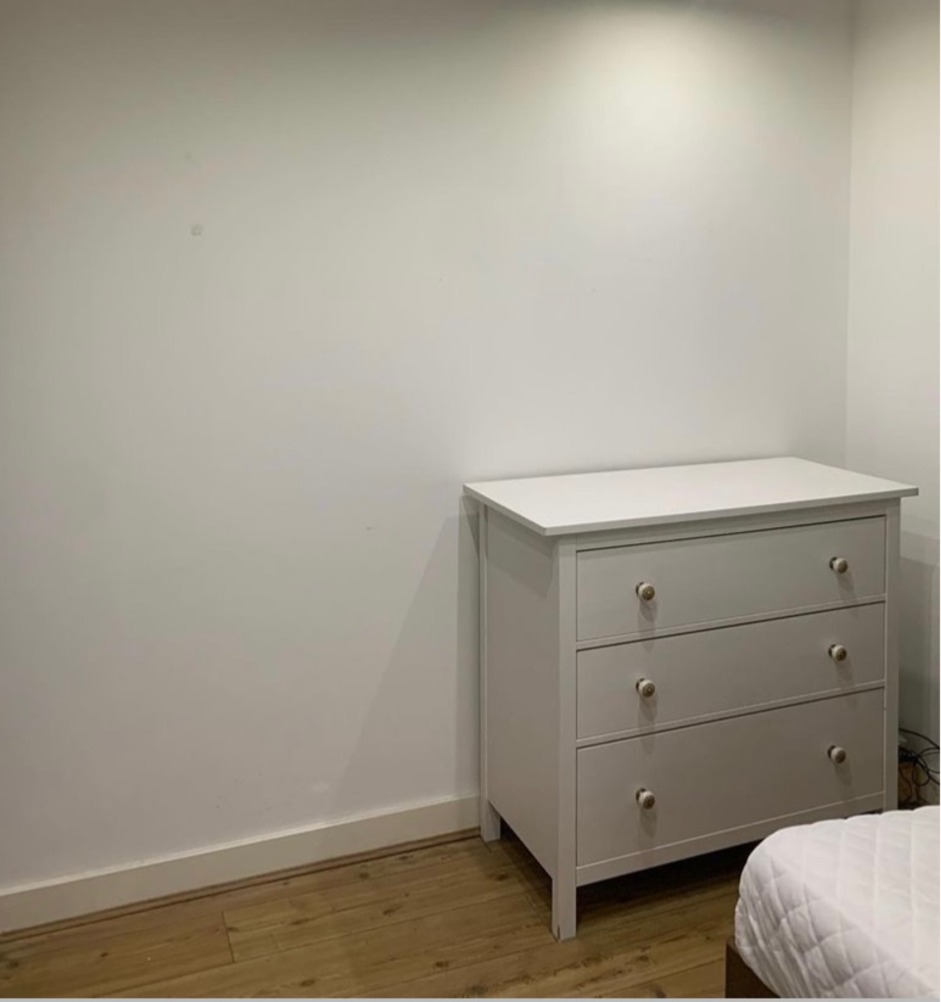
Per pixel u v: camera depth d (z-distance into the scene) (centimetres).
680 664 237
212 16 229
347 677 262
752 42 279
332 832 265
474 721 276
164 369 235
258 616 252
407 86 246
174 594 244
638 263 275
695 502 239
